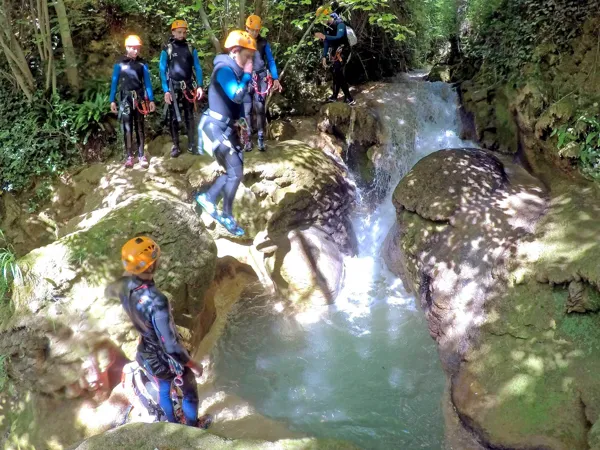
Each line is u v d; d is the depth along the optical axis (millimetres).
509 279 4945
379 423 4617
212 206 5188
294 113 8320
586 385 4066
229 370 5223
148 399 3898
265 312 5969
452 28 9594
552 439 3938
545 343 4465
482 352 4703
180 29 6117
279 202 6469
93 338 4480
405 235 6012
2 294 5020
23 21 7496
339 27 7562
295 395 4957
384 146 7527
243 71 4746
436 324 5285
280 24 8453
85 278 4648
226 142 4867
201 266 5164
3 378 4672
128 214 5027
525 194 5820
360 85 9008
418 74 9938
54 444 4281
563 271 4605
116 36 8164
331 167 7125
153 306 3512
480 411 4309
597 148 5570
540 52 6559
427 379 5059
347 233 7051
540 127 6055
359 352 5508
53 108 7348
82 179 7113
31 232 7152
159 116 7500
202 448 3178
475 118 7254
